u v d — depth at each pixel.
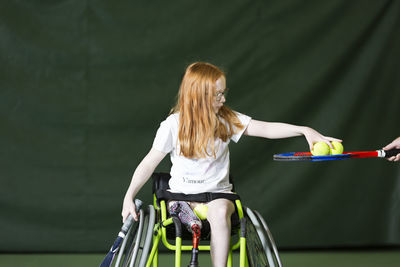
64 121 8.80
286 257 8.68
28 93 8.73
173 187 5.32
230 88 8.95
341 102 9.03
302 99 9.01
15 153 8.73
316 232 9.06
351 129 9.05
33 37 8.72
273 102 9.01
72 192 8.84
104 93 8.84
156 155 5.29
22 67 8.70
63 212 8.84
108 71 8.84
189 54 8.92
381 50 9.07
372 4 9.07
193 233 4.79
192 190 5.20
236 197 5.18
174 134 5.34
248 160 8.98
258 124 5.55
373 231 9.15
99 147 8.87
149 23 8.88
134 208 5.06
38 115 8.77
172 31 8.90
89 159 8.86
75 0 8.77
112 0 8.82
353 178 9.09
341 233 9.10
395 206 9.16
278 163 9.02
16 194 8.76
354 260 8.43
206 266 8.06
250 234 5.18
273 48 9.01
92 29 8.81
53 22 8.76
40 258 8.55
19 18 8.69
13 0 8.66
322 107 9.04
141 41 8.87
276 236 9.01
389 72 9.09
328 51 9.04
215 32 8.95
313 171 9.04
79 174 8.84
